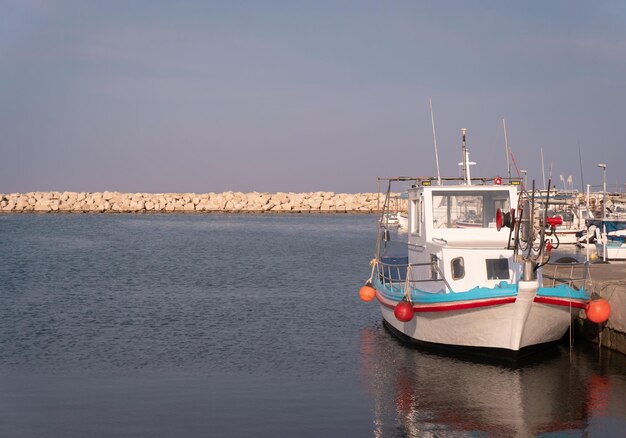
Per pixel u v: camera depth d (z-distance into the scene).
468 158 17.33
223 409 12.61
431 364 15.25
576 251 38.97
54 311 22.11
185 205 104.44
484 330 14.45
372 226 74.38
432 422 11.91
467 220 16.31
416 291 16.36
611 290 15.47
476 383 13.82
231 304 23.45
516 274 14.48
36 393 13.52
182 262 37.81
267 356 16.28
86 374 14.80
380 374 14.62
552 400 12.81
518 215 14.62
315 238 57.16
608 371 14.34
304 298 24.81
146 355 16.42
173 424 11.90
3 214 95.06
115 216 92.81
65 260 38.69
